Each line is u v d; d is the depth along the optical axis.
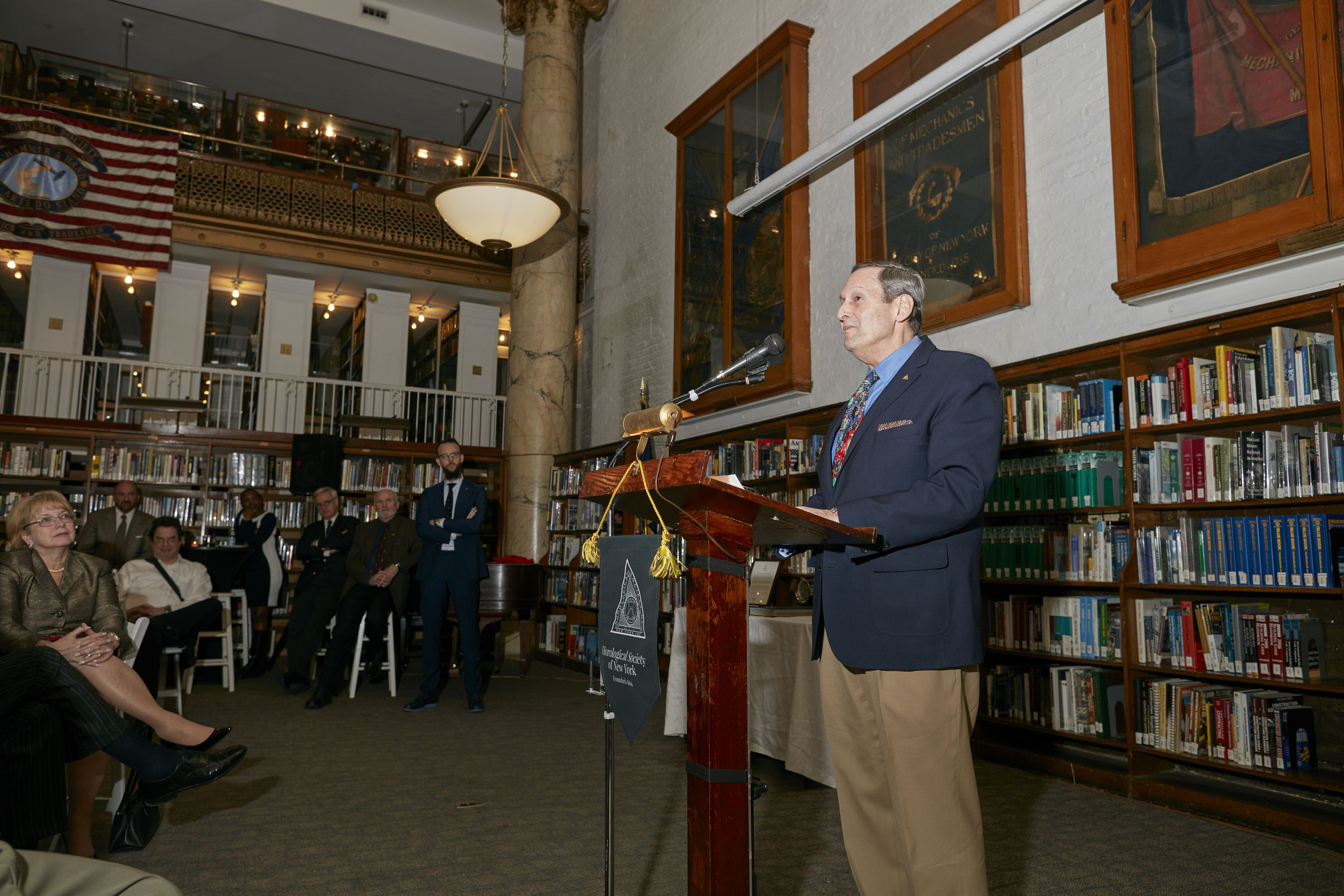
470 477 9.92
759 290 6.57
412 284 11.08
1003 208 4.62
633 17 9.25
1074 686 3.92
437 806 3.30
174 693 5.20
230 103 12.13
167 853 2.74
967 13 4.97
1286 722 3.11
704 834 1.30
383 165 12.81
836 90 6.10
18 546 3.14
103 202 8.82
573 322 9.28
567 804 3.33
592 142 10.06
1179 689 3.46
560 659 8.07
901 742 1.57
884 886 1.72
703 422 7.42
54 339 9.77
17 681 2.32
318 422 11.32
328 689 5.67
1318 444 3.09
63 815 2.39
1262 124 3.42
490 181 6.52
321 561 7.00
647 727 5.04
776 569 4.57
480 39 11.52
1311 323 3.24
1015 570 4.26
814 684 3.56
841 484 1.75
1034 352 4.50
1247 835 2.99
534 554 8.84
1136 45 3.99
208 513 8.72
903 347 1.83
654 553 1.41
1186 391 3.54
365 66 11.97
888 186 5.47
